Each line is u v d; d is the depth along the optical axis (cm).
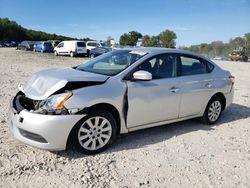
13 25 9362
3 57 2736
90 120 458
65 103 430
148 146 516
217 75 652
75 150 479
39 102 438
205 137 579
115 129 487
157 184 394
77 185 379
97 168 426
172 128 622
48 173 404
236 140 574
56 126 422
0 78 1195
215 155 497
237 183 410
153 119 539
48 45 4050
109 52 609
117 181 395
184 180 408
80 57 3300
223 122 690
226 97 676
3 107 704
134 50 570
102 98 459
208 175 427
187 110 596
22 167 413
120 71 504
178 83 566
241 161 479
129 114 500
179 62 585
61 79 453
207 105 641
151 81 527
